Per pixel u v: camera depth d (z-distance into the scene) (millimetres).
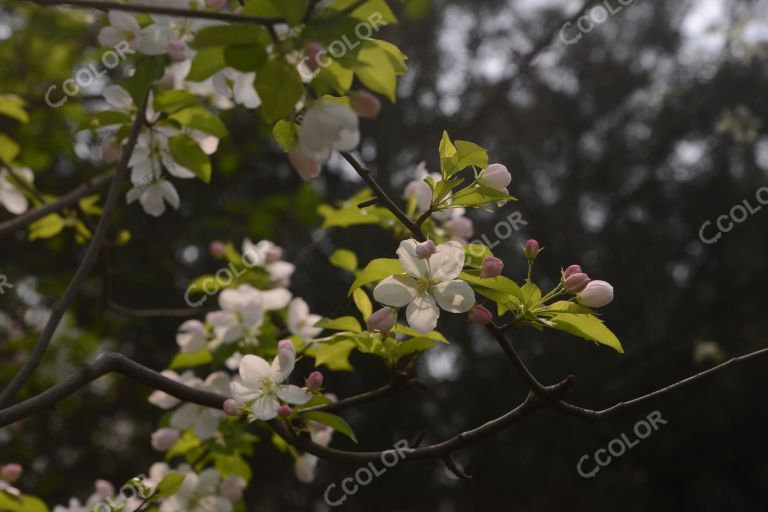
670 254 11102
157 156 2473
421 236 2104
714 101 10570
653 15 11547
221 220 6320
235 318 2922
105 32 2193
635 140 11414
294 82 1621
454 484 9836
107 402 8156
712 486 10188
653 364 10148
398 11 5492
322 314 8703
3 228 3027
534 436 9641
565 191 11039
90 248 2207
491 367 9734
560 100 11250
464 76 10445
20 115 3590
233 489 3002
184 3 2191
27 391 5684
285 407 2189
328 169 9367
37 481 7062
